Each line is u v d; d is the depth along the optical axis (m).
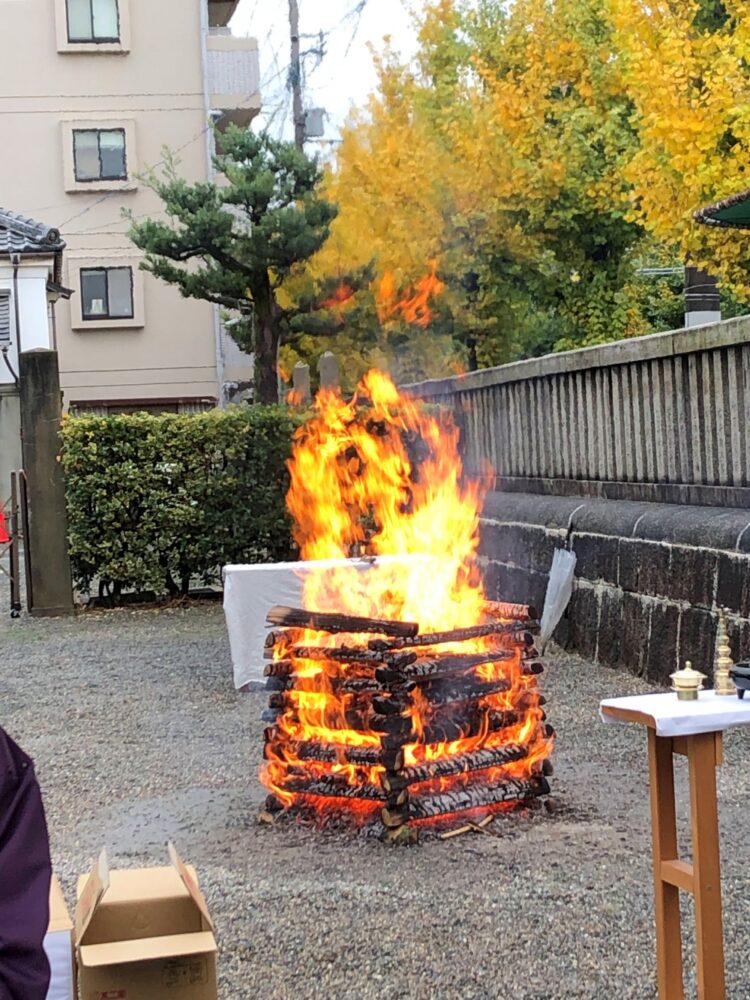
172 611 11.37
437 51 15.45
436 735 4.50
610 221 13.78
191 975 2.42
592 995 3.11
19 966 1.75
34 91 25.52
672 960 2.95
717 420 7.21
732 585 6.41
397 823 4.36
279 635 4.84
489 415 10.83
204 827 4.70
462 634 4.54
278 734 4.71
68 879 4.11
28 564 11.38
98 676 8.23
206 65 25.83
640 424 8.16
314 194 13.66
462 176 13.62
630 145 12.96
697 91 9.75
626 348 8.15
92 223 25.78
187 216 12.82
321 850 4.34
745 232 10.19
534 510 9.20
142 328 26.08
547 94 13.91
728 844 4.21
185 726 6.59
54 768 5.76
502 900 3.76
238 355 26.39
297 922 3.66
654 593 7.25
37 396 11.32
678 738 2.93
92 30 25.48
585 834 4.39
